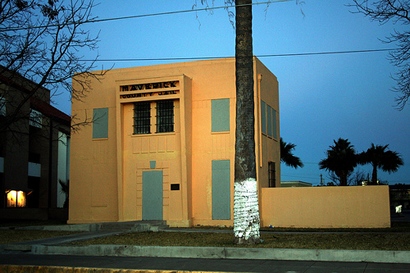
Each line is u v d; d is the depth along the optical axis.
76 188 26.64
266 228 22.95
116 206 25.72
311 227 23.33
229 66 24.64
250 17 16.11
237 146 15.58
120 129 25.45
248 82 15.77
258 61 25.39
